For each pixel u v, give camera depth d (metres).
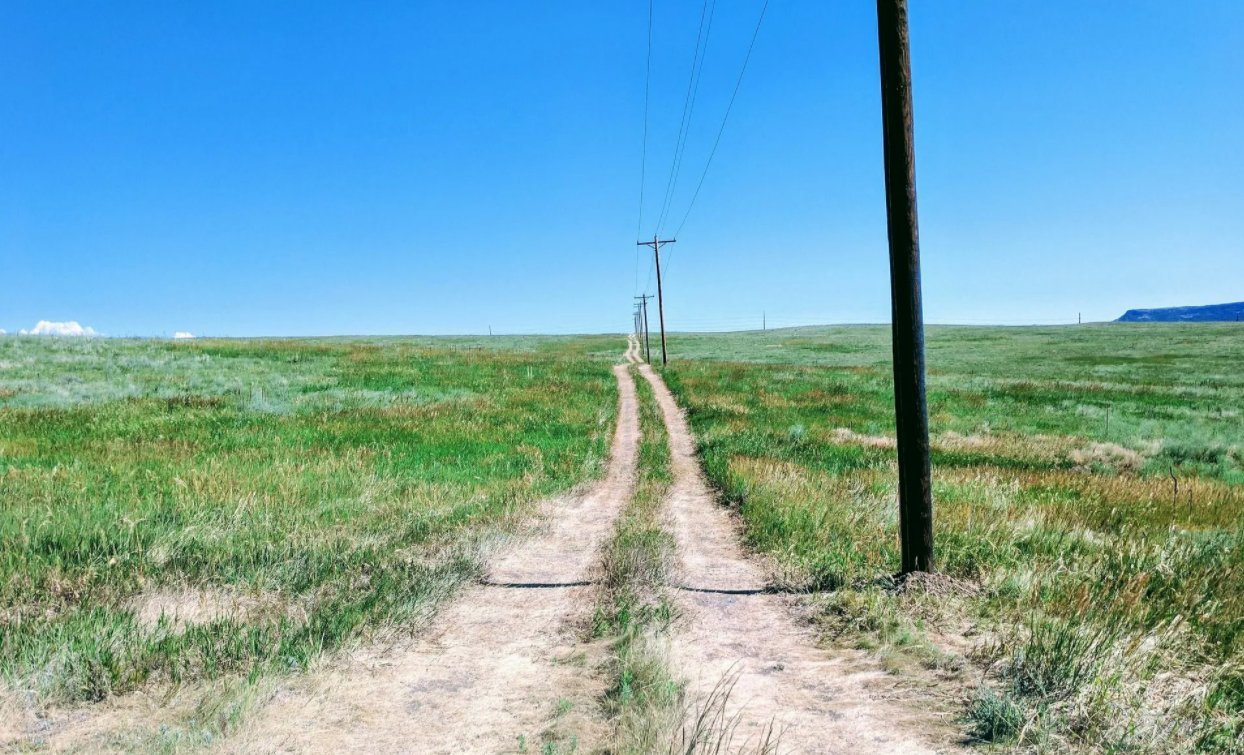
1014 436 21.62
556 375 37.19
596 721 3.75
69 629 4.78
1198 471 17.20
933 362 60.94
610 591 6.40
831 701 4.00
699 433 21.06
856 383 36.09
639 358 69.38
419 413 20.89
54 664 4.23
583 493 13.00
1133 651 4.27
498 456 15.13
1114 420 25.84
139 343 41.81
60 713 3.76
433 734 3.65
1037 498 11.13
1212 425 24.88
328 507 9.69
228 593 6.12
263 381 27.11
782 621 5.62
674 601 6.09
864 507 9.83
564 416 22.88
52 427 15.26
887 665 4.48
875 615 5.34
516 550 8.45
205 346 41.47
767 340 100.19
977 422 25.00
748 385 34.59
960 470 14.27
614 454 18.28
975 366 56.59
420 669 4.63
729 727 3.64
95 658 4.32
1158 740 3.30
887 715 3.78
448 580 6.64
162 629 5.00
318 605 5.72
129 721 3.69
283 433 16.22
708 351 80.31
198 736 3.51
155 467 11.39
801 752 3.36
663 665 4.35
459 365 38.31
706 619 5.67
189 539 7.38
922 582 6.00
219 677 4.25
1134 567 6.18
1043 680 3.96
